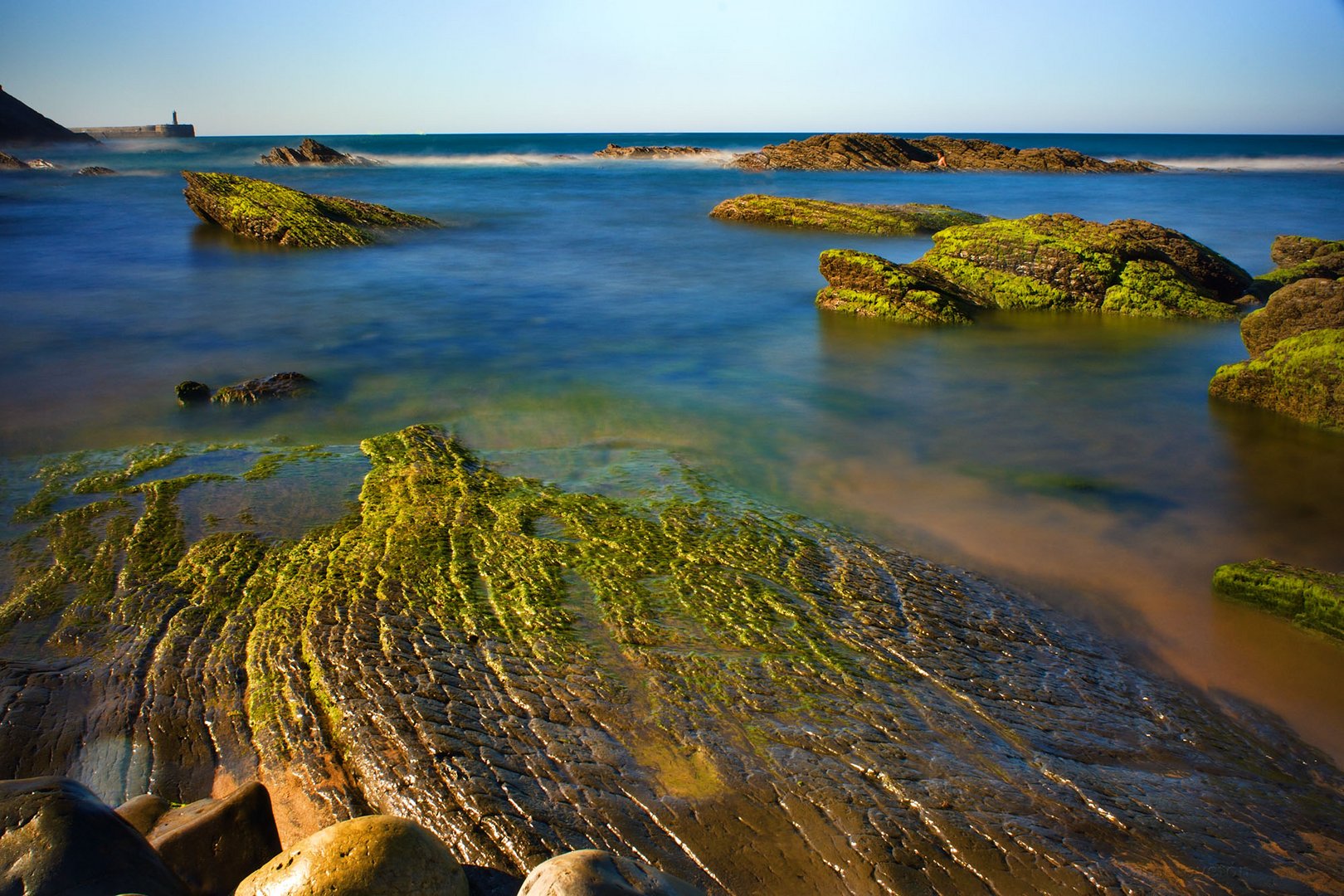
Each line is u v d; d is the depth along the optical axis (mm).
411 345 16078
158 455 10062
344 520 8281
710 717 5430
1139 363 15359
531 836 4336
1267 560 7711
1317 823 4961
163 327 17156
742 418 12172
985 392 13547
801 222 34781
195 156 105688
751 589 7113
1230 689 6359
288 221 27875
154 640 6258
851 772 4961
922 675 6113
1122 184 59312
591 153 120938
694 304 20219
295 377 13227
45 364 14422
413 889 3486
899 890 4164
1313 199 47094
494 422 11703
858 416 12367
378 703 5352
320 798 4750
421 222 32500
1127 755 5461
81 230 30750
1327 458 10766
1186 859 4469
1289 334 13734
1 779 4777
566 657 6020
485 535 7875
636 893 3471
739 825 4512
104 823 3723
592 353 15688
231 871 4160
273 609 6582
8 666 5902
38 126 138875
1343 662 6664
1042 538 8672
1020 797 4848
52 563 7367
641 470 9961
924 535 8672
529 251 27984
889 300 18812
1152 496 9680
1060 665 6477
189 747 5223
